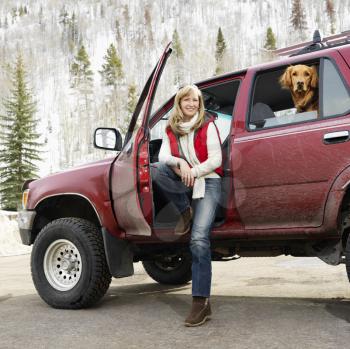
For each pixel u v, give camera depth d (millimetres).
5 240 17297
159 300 5117
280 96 4617
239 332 3590
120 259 4758
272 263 8117
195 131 3951
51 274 5016
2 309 4984
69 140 163375
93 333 3795
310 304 4484
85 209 5355
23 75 61375
